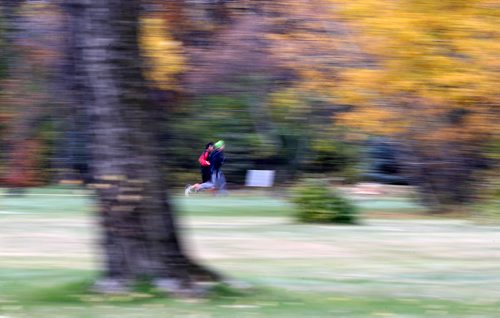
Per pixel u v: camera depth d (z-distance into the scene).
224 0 22.86
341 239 27.62
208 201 44.41
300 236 28.33
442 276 20.38
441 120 18.78
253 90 36.00
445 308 16.14
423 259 23.25
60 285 17.31
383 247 25.73
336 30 22.88
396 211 39.19
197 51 25.33
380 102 18.38
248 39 27.38
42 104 22.94
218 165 48.06
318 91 26.03
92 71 15.55
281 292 17.20
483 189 25.67
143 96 15.81
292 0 25.05
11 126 23.23
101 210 16.05
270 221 33.53
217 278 16.69
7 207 38.62
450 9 16.11
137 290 15.78
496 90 16.36
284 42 26.97
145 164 15.81
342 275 20.36
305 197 32.94
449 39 16.17
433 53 16.20
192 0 21.73
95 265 21.02
